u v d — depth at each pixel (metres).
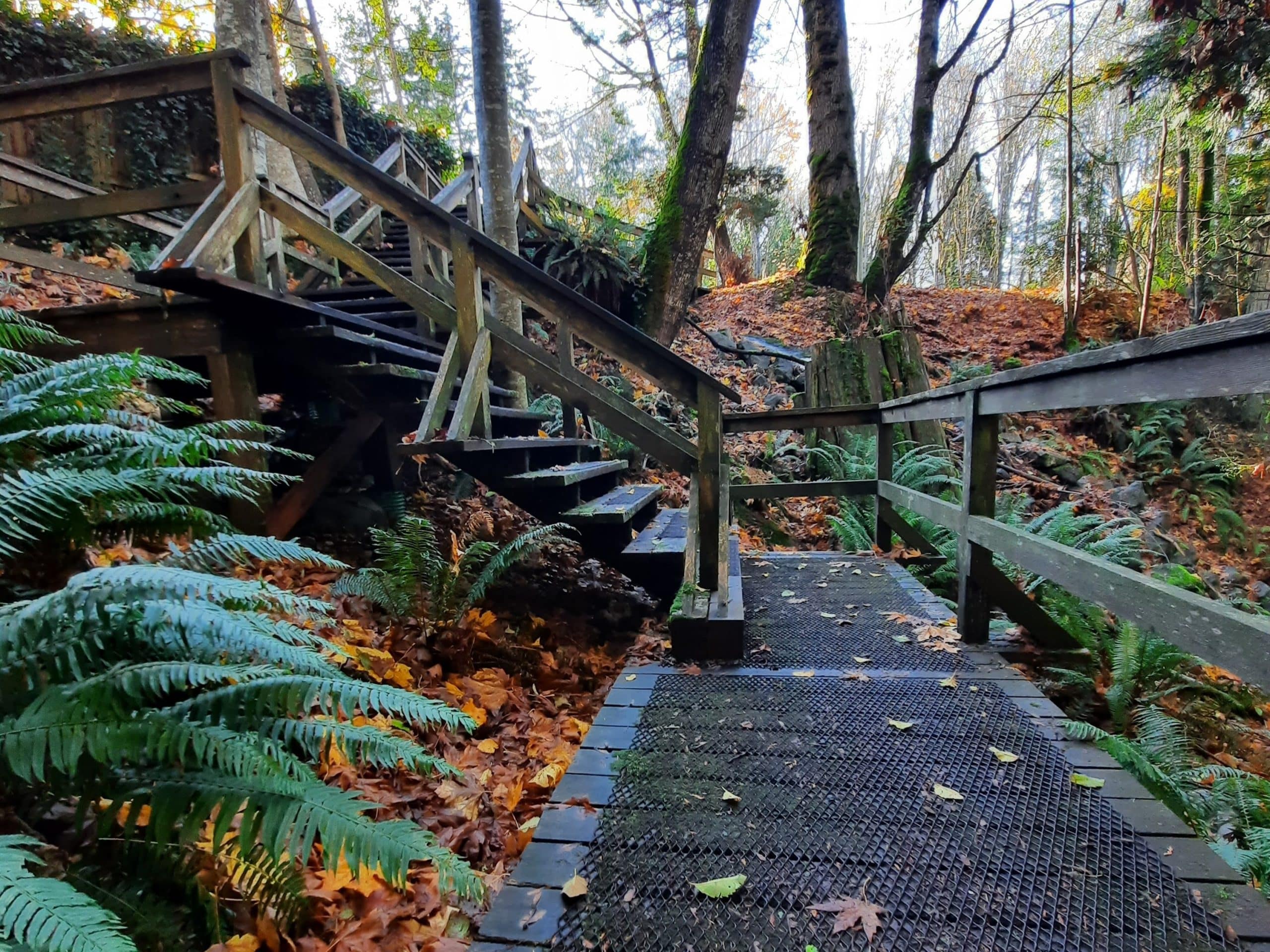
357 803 1.32
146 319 3.08
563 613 3.71
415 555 3.05
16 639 1.16
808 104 9.76
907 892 1.31
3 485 1.62
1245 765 2.73
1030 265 13.92
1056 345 8.83
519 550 3.11
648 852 1.44
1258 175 7.46
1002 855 1.42
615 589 4.08
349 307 5.46
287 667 1.59
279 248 3.66
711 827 1.53
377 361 3.76
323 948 1.43
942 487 5.24
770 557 4.25
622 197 16.73
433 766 1.56
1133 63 7.40
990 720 2.04
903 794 1.65
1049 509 5.72
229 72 3.03
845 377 6.41
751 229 17.59
